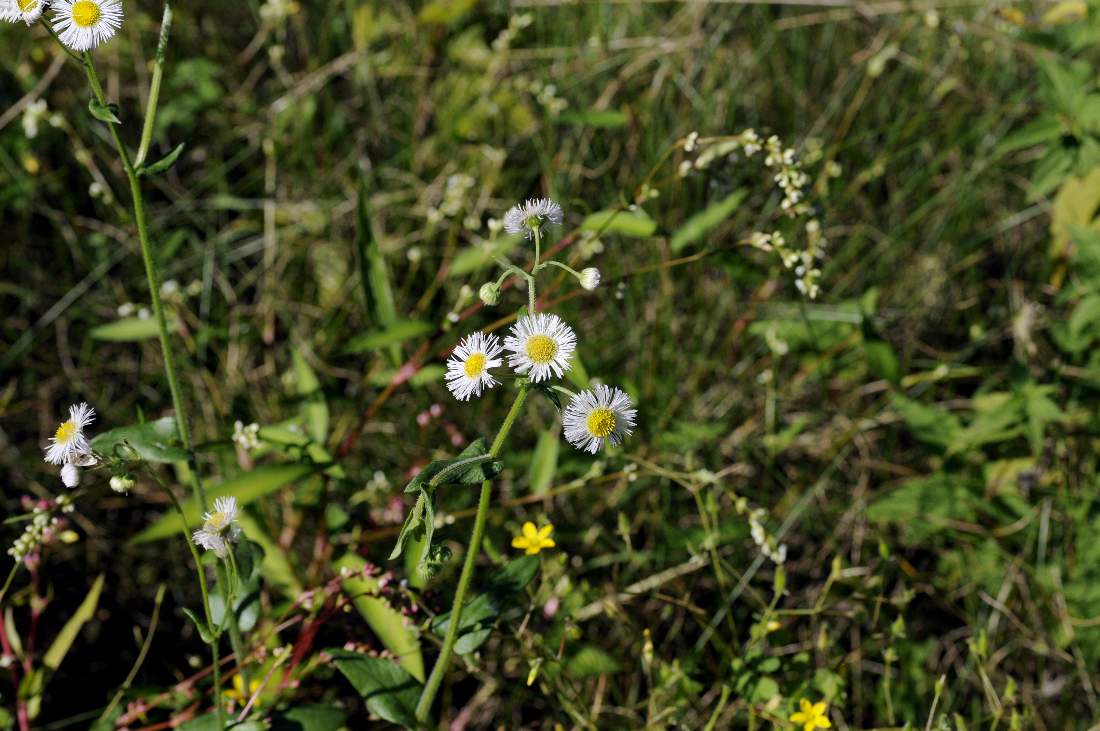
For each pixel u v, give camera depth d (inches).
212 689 26.0
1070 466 29.9
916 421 29.9
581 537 29.3
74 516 29.5
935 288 34.9
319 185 36.8
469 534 28.9
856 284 35.6
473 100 37.9
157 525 25.0
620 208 26.9
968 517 29.5
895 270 36.0
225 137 38.1
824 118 36.7
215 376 32.4
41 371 32.2
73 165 36.4
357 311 34.0
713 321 33.9
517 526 29.1
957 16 37.1
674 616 28.7
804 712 24.4
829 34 39.9
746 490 30.7
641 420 30.3
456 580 28.3
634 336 32.3
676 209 34.8
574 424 21.1
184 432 23.3
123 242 34.3
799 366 33.0
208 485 29.5
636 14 40.7
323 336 33.5
